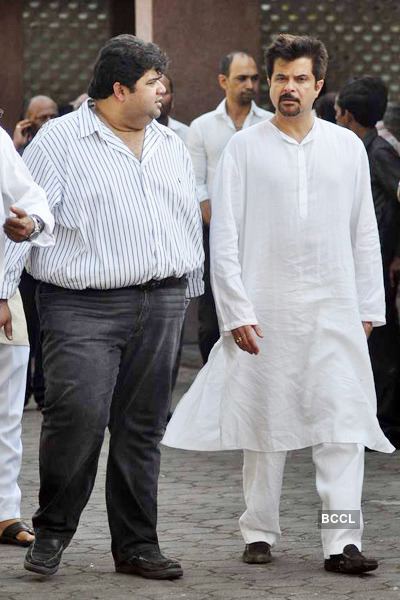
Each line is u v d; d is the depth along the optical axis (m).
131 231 6.71
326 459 7.07
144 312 6.81
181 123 13.14
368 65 15.80
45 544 6.91
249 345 7.01
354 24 15.74
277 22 15.63
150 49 6.71
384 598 6.54
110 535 7.78
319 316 7.06
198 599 6.55
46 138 6.77
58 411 6.77
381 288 7.20
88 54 18.31
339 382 7.04
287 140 7.03
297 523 8.12
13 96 18.34
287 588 6.73
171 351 6.95
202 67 14.57
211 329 11.87
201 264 7.05
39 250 6.77
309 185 7.02
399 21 15.74
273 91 7.01
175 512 8.45
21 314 7.62
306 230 7.03
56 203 6.70
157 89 6.72
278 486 7.23
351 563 6.94
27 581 6.89
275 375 7.09
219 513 8.41
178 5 14.50
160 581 6.89
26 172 6.65
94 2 18.23
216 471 9.72
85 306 6.76
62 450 6.79
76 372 6.73
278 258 7.04
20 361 7.62
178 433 7.18
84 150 6.73
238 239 7.12
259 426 7.12
